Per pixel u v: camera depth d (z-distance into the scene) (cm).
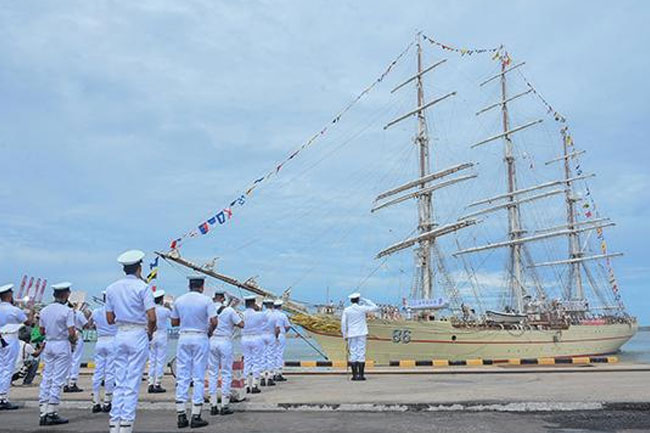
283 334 1781
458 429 865
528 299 6831
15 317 1297
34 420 1083
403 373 1869
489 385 1413
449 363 2348
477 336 4675
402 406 1072
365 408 1084
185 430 927
